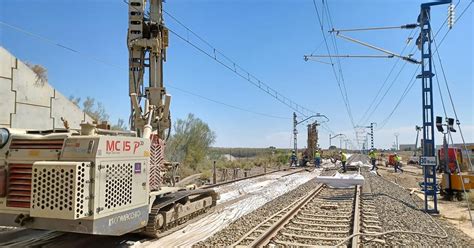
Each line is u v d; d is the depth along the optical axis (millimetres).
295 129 50781
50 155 6738
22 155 6848
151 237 9133
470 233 10688
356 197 16344
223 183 22812
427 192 14211
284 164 58031
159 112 11547
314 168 45375
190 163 35812
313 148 56469
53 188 6359
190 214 11258
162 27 12219
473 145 29000
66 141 6770
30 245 8289
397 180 29906
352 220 11438
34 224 6629
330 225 10633
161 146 10070
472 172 19062
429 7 14180
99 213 6594
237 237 9094
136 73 11805
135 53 11836
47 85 15625
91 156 6566
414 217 12281
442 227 11016
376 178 29094
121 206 7234
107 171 6863
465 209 14922
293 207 13078
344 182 21031
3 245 8242
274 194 18922
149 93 11812
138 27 11758
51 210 6336
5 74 13773
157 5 12141
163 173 10852
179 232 9977
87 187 6449
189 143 36875
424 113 14320
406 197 18031
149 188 8648
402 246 8492
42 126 15305
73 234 9227
